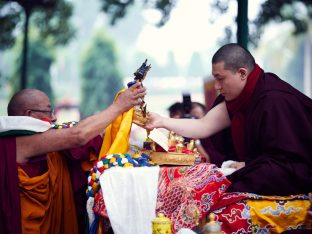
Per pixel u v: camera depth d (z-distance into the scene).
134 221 4.55
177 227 4.52
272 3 11.80
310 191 4.89
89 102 38.34
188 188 4.63
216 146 5.95
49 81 32.97
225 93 5.22
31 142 5.01
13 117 5.04
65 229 5.26
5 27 14.48
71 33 20.00
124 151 5.04
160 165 4.99
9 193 4.86
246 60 5.15
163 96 44.97
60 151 5.32
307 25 14.65
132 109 5.18
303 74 45.44
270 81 5.15
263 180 4.80
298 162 4.89
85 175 5.43
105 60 40.53
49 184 5.12
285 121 4.93
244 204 4.71
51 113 5.51
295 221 4.76
